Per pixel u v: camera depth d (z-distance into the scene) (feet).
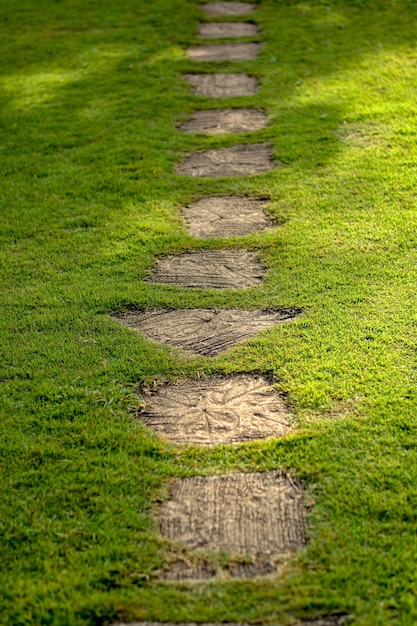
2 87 29.25
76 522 10.36
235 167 21.72
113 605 9.13
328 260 16.63
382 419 11.83
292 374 13.08
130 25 36.19
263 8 38.09
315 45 31.53
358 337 13.92
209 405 12.55
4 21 37.81
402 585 9.14
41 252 17.94
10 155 23.40
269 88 27.30
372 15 34.94
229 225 18.67
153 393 12.94
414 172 20.16
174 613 9.01
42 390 13.07
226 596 9.19
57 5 40.29
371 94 25.57
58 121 25.79
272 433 11.82
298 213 18.85
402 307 14.70
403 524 9.95
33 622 9.00
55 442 11.86
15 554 9.91
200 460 11.38
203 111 25.96
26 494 10.86
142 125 24.98
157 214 19.43
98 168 22.17
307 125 23.80
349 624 8.73
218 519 10.36
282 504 10.52
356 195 19.42
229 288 15.97
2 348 14.35
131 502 10.68
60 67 31.09
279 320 14.73
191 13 37.88
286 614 8.91
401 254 16.55
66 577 9.53
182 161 22.44
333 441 11.48
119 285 16.31
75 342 14.42
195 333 14.48
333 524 10.09
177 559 9.78
